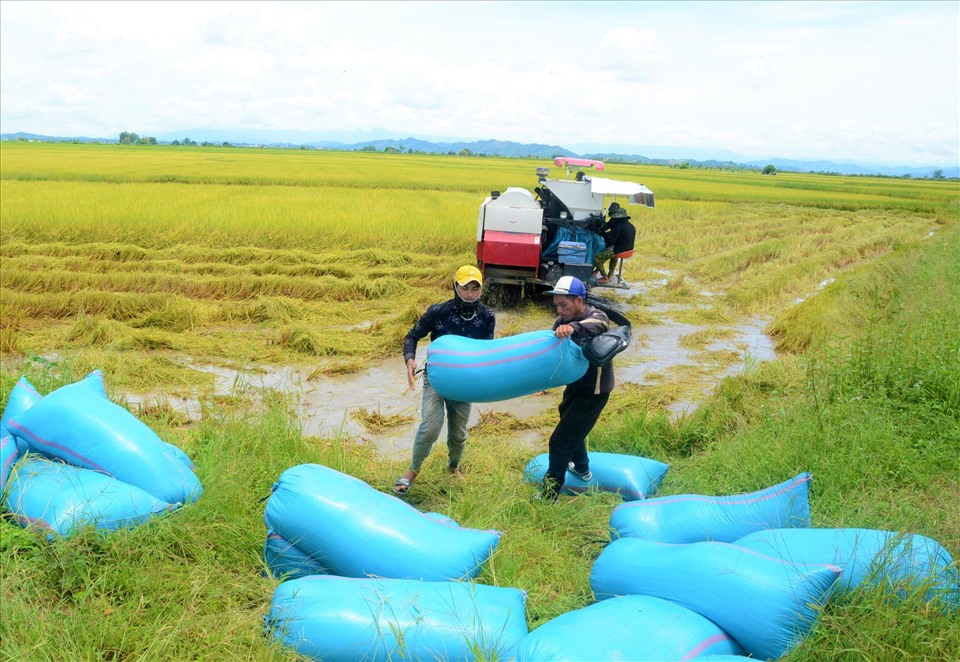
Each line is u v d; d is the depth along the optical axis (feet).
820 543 11.29
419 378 28.53
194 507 14.05
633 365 31.30
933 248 62.49
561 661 9.10
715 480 17.70
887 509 14.73
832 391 22.22
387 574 11.64
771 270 56.39
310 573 12.39
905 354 23.52
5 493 13.76
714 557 10.80
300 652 10.16
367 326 35.86
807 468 16.88
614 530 14.46
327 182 125.18
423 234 59.41
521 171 202.59
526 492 17.20
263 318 36.06
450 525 12.92
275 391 25.14
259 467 16.87
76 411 14.51
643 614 10.10
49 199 70.64
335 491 12.37
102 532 12.89
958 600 10.43
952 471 16.90
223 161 205.67
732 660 9.38
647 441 20.70
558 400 26.58
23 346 29.12
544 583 13.25
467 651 9.66
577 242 40.96
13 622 10.72
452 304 17.66
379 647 9.81
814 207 125.08
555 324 15.72
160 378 26.55
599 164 41.73
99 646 10.58
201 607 11.68
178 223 58.49
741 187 174.81
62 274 40.16
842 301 40.75
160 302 35.70
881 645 9.72
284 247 55.57
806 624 9.97
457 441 17.97
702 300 45.88
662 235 77.00
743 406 23.89
